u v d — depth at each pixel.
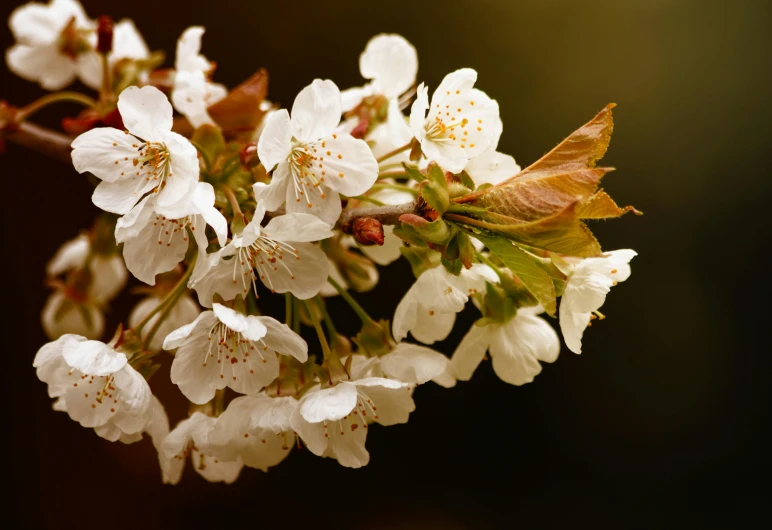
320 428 0.52
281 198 0.52
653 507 0.93
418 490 0.92
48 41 0.63
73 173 0.92
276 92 0.93
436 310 0.53
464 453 0.92
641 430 0.94
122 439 0.53
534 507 0.92
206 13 0.93
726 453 0.94
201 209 0.51
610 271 0.52
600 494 0.92
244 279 0.52
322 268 0.53
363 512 0.92
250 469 0.92
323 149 0.52
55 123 0.92
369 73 0.57
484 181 0.54
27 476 0.88
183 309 0.60
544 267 0.52
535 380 0.93
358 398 0.53
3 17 0.89
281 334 0.52
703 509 0.92
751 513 0.92
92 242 0.64
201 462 0.56
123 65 0.59
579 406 0.94
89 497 0.90
